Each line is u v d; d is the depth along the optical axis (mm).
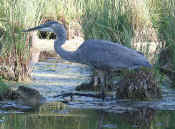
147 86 11125
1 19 13641
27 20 13219
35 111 9297
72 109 9641
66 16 20969
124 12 13281
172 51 13250
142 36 13047
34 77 13789
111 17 13211
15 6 13125
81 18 14383
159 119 8633
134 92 11094
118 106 10094
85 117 8781
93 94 11438
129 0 13383
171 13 13156
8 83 12539
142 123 8188
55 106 9992
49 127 7727
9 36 13070
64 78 13875
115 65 10961
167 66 13273
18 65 13086
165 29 13562
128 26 13086
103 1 13820
